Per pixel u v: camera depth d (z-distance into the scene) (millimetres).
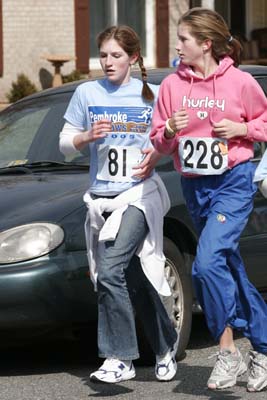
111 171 7305
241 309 7098
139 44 7348
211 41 7000
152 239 7277
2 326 7590
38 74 22906
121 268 7141
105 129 7168
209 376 7672
